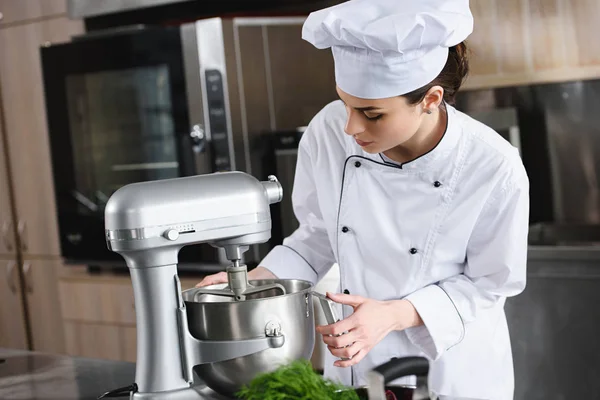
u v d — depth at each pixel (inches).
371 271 62.5
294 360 47.8
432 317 56.7
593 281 93.3
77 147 118.5
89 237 119.6
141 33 109.2
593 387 95.1
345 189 62.5
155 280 47.4
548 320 96.2
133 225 46.3
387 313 54.0
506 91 105.1
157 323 47.6
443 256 60.4
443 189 59.2
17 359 65.3
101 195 117.6
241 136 105.7
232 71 104.6
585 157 102.7
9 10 127.0
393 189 60.6
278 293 51.6
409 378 59.1
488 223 59.1
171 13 125.5
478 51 103.8
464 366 61.4
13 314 132.3
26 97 126.4
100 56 113.3
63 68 117.3
